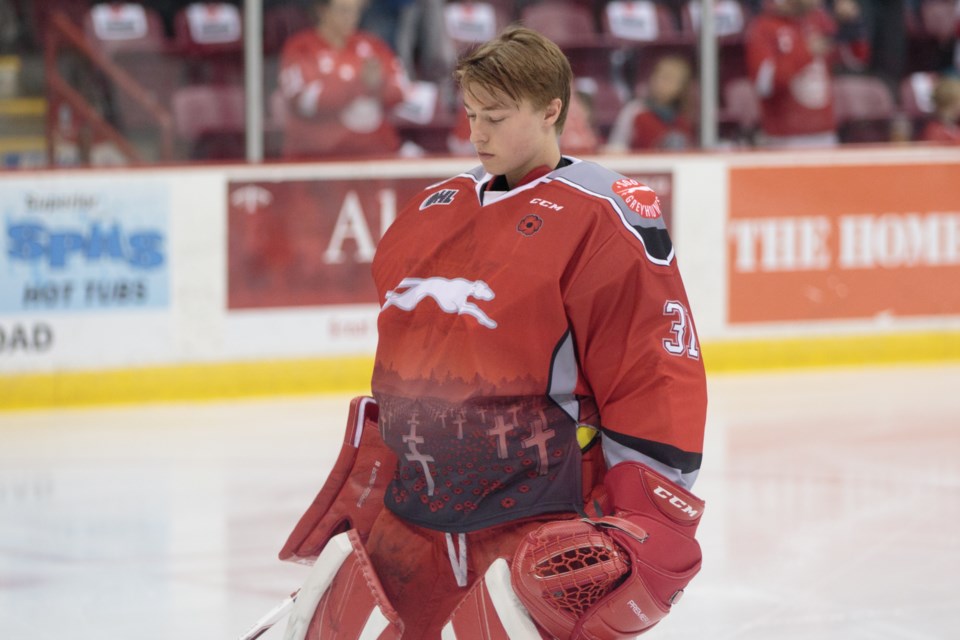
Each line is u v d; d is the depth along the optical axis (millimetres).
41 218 22312
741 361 26391
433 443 7078
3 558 15250
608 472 6969
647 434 6816
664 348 6855
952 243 27609
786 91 27953
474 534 7059
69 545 15742
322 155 25188
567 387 6984
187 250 23281
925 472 19141
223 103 25828
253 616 13406
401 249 7402
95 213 22641
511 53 6844
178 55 25750
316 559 7934
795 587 14312
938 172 27344
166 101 25656
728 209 26078
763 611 13547
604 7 28484
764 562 15148
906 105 30141
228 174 23406
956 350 27812
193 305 23391
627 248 6863
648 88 26859
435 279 7141
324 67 24922
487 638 6641
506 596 6590
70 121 24703
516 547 6984
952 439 21109
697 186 25891
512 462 6969
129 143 25047
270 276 23797
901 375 26234
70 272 22562
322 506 7699
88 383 22859
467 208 7203
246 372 23797
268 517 16859
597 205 6926
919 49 30922
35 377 22531
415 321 7156
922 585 14422
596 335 6906
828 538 16062
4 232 22094
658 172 25641
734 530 16344
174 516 16891
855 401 23766
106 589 14234
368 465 7625
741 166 26109
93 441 20594
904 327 27406
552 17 28438
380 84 25375
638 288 6855
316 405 23234
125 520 16719
